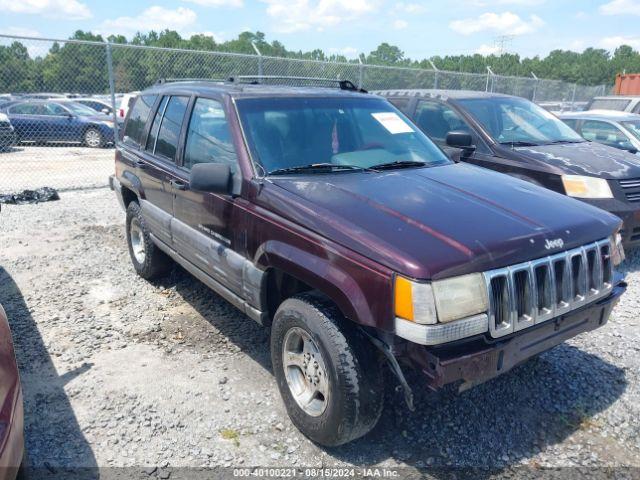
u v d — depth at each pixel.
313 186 3.29
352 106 4.26
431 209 2.99
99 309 4.86
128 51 11.16
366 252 2.67
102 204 9.23
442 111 7.18
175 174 4.29
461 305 2.53
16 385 2.42
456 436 3.19
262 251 3.25
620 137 8.66
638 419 3.36
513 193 3.42
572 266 2.96
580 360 4.04
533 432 3.24
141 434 3.16
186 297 5.14
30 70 10.19
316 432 2.97
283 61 13.07
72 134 16.88
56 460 2.94
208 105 4.13
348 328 2.81
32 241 6.91
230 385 3.67
